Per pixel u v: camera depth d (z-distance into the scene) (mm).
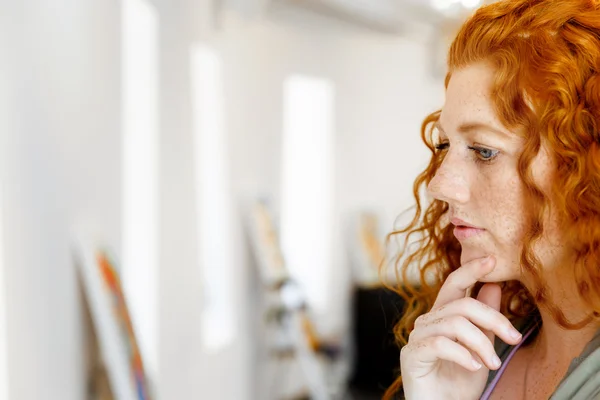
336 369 6371
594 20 750
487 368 923
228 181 4914
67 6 2629
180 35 3969
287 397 6012
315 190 6484
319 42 6465
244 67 5316
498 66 766
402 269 1080
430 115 1000
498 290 942
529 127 747
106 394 2920
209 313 4859
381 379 6676
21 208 2270
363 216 7145
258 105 5578
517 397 917
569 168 737
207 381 4406
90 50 2846
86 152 2814
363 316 6863
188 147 4152
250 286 5438
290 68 6082
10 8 2201
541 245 775
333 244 6773
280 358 5688
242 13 4840
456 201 813
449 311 866
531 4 789
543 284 802
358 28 7020
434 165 1004
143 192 3430
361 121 7145
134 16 3328
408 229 1055
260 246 5168
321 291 6594
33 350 2348
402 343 1103
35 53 2375
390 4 6738
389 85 7500
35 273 2367
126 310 2969
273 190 5863
